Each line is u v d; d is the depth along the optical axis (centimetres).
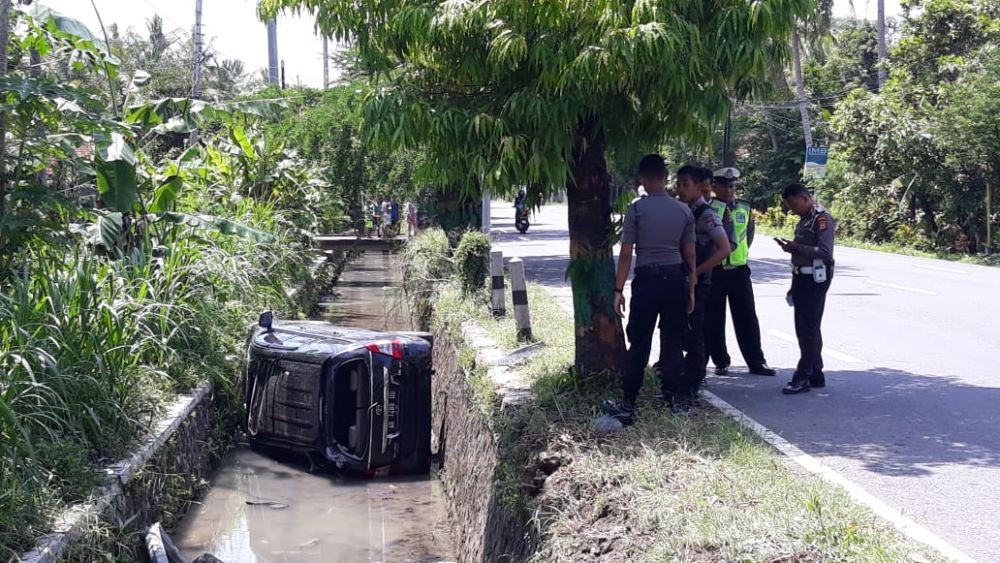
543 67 649
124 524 652
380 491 1004
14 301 728
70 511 604
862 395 813
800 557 412
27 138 923
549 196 746
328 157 2753
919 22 3234
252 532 883
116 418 764
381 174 2778
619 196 763
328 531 891
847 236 3281
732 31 635
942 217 2856
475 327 1161
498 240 3412
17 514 557
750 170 4641
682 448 588
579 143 721
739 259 876
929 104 2927
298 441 1034
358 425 1011
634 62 602
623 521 492
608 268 746
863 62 4781
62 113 949
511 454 667
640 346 661
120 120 1155
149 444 779
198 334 1056
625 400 662
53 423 693
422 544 868
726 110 660
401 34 684
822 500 486
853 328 1210
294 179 2033
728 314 1347
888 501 535
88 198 1038
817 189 3547
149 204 1199
